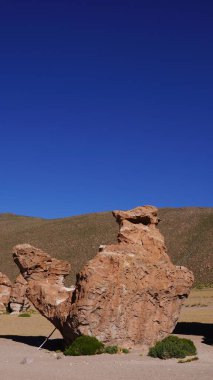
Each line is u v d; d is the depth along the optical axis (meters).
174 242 159.12
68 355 24.48
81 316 24.89
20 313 57.97
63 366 21.09
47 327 41.75
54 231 191.25
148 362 22.12
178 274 28.47
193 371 19.55
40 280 30.53
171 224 179.12
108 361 22.28
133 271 26.52
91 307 24.94
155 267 27.50
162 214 197.25
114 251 27.25
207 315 52.19
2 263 157.38
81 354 24.39
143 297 26.67
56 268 31.27
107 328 25.45
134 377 18.23
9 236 195.12
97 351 24.53
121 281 25.94
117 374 18.94
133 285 26.34
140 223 29.30
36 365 21.56
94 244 163.88
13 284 60.53
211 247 142.88
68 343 27.02
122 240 28.17
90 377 18.33
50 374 19.11
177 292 28.19
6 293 60.97
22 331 38.41
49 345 29.44
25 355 25.28
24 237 188.88
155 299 27.19
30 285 29.59
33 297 29.00
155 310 27.19
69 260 151.88
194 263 134.38
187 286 28.77
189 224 174.62
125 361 22.33
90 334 25.22
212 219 175.12
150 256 27.75
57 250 165.00
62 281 31.44
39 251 31.02
